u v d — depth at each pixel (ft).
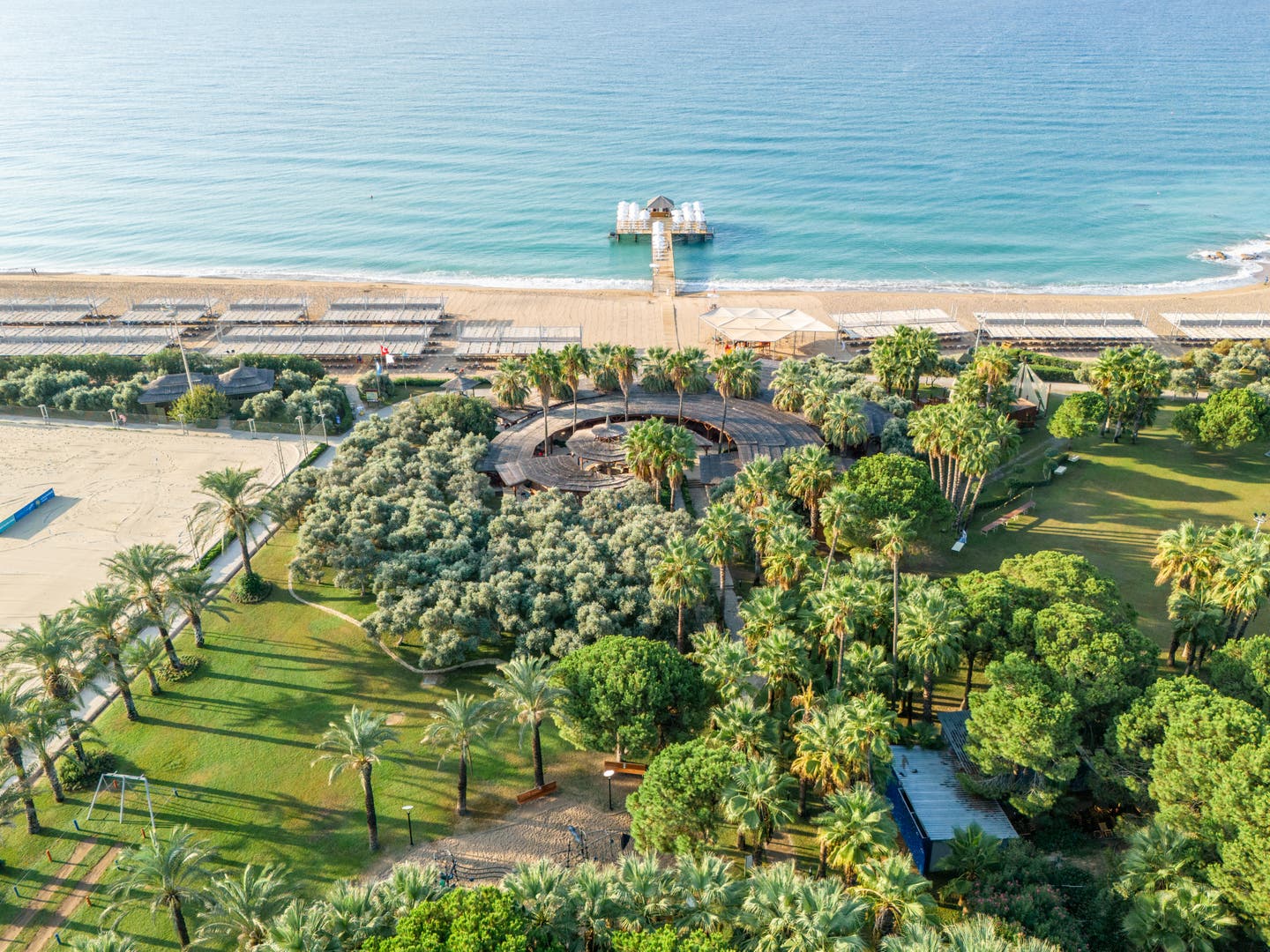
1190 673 249.75
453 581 275.80
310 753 230.07
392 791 219.41
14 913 186.29
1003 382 380.58
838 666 217.36
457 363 523.29
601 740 215.72
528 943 149.59
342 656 267.59
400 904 162.30
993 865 184.75
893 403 411.95
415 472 354.95
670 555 235.81
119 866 169.58
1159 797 184.44
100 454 403.75
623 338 546.26
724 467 371.35
